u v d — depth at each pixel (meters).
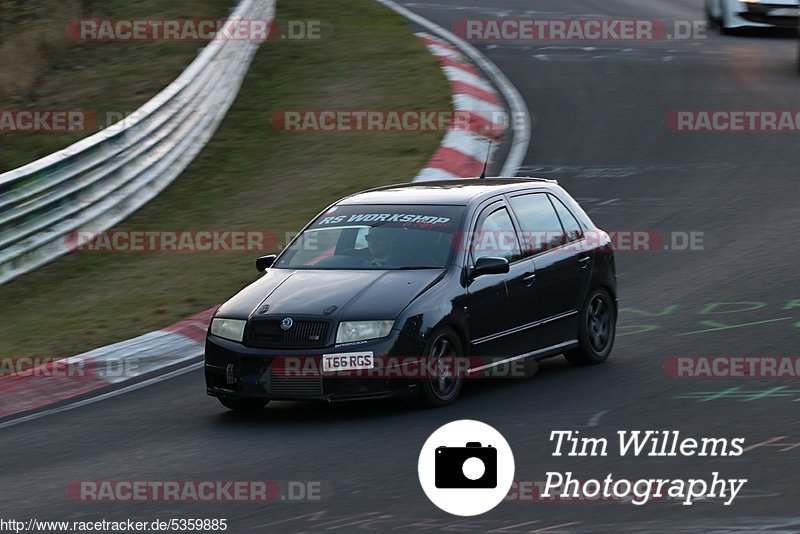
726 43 102.31
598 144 69.50
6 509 24.72
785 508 22.09
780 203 56.66
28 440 31.05
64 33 98.50
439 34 103.12
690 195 58.94
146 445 29.50
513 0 128.00
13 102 83.75
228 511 23.61
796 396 30.48
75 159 57.28
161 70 88.12
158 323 42.16
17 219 52.34
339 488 24.66
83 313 45.06
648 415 29.34
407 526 22.08
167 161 67.00
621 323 40.94
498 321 32.88
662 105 78.19
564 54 96.31
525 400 31.53
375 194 35.78
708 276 46.22
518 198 35.28
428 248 32.66
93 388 36.78
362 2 116.69
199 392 35.06
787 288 43.47
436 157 65.50
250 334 30.91
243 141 73.81
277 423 30.86
